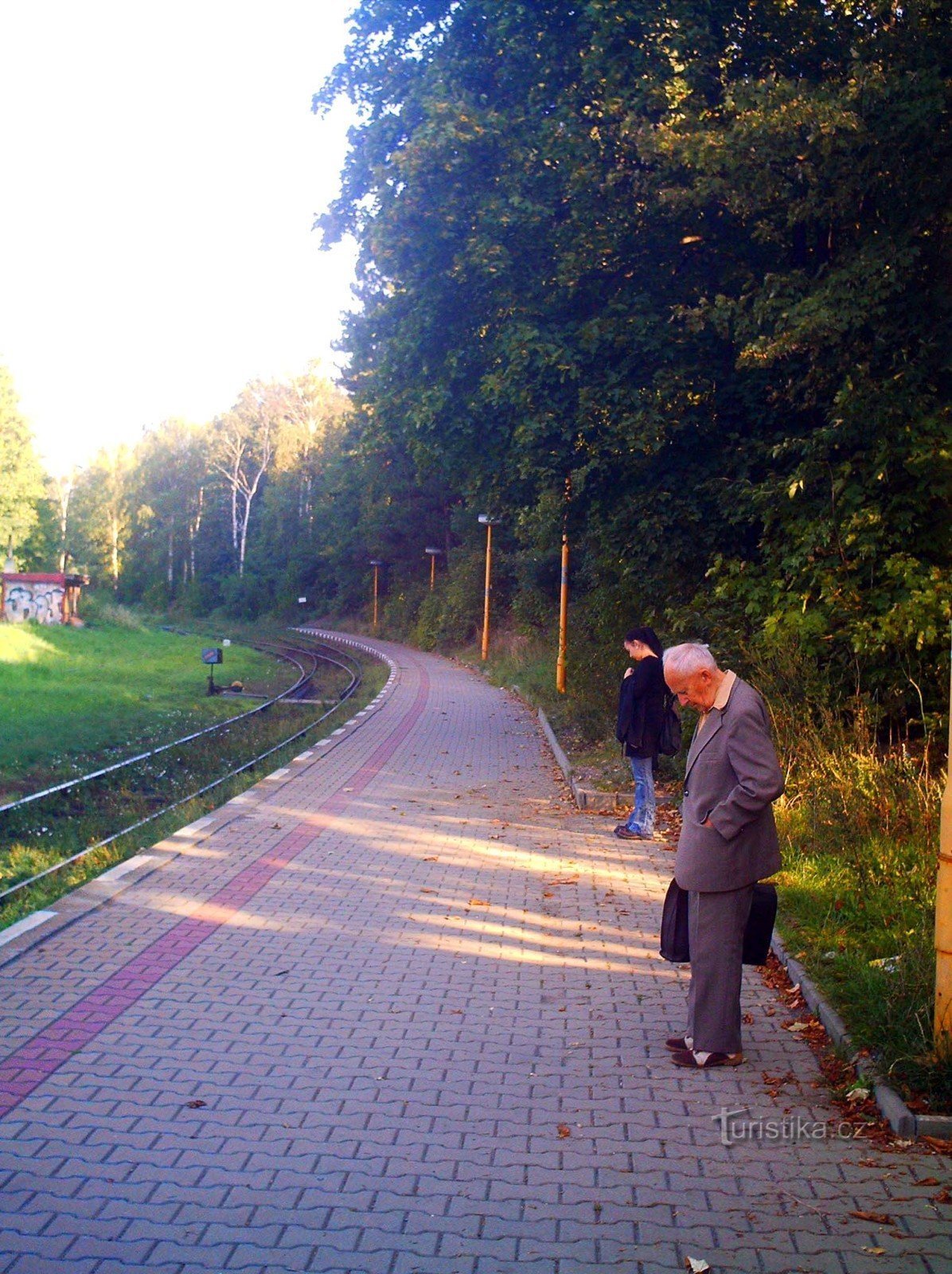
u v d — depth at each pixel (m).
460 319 16.08
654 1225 3.70
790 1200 3.87
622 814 11.52
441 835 10.30
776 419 13.76
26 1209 3.74
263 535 90.69
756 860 5.05
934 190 11.72
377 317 18.00
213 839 9.86
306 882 8.37
